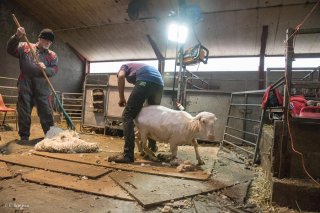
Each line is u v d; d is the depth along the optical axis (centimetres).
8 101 810
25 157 296
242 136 487
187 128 297
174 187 222
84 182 226
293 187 201
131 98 309
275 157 219
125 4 737
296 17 638
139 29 817
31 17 881
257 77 809
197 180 247
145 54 922
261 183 255
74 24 881
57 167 261
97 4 765
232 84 829
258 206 203
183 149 413
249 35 734
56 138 359
